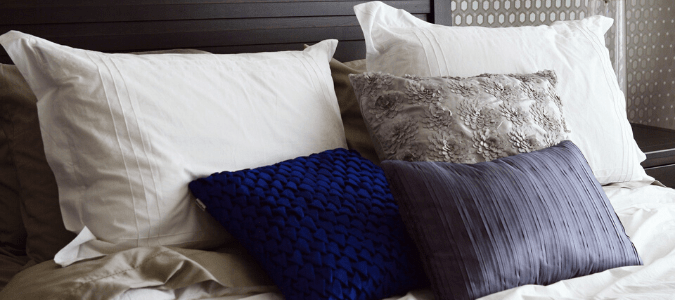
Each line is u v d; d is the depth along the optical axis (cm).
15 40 91
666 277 91
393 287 88
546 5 235
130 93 96
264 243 87
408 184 89
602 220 96
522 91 119
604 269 94
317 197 93
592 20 160
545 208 90
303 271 82
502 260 84
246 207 91
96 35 145
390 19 146
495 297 82
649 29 245
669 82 246
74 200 95
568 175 99
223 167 101
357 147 137
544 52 143
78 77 93
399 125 112
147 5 149
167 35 152
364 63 157
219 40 158
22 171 110
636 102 248
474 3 226
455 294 82
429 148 107
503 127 110
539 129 114
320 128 117
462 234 85
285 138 111
